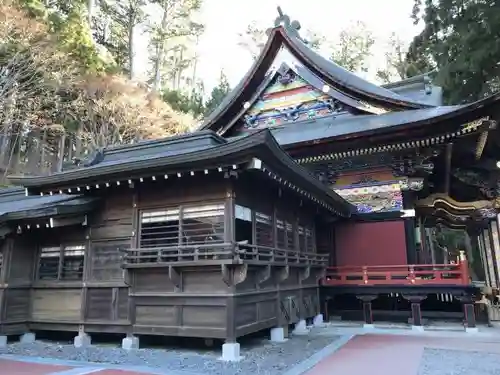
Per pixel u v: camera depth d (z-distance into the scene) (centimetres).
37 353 845
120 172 845
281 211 1082
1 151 2828
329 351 839
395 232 1438
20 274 1003
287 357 774
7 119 2561
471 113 1223
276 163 807
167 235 880
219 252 759
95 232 969
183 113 3734
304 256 1155
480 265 3022
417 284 1198
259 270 861
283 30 1786
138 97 3231
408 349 865
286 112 1839
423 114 1484
